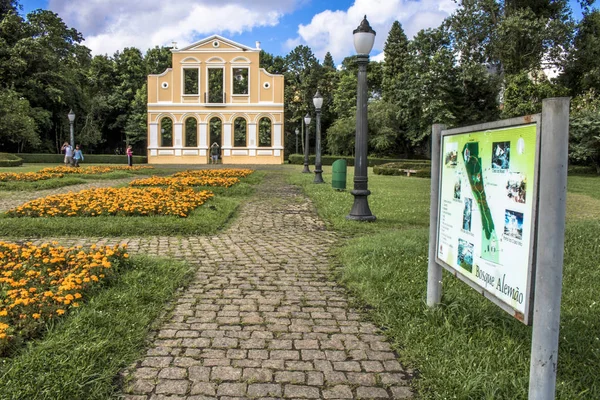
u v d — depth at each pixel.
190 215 8.38
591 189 17.25
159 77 39.78
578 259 5.39
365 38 8.25
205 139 40.03
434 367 2.82
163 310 3.87
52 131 46.59
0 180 14.96
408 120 37.97
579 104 29.80
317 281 4.76
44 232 7.04
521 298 2.37
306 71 61.44
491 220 2.71
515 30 30.59
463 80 32.97
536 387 2.22
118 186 14.08
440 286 3.72
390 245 5.88
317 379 2.79
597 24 32.44
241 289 4.47
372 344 3.27
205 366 2.94
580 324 3.47
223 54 39.53
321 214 9.50
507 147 2.52
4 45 38.50
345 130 43.50
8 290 3.81
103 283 4.15
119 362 2.89
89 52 50.22
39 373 2.62
